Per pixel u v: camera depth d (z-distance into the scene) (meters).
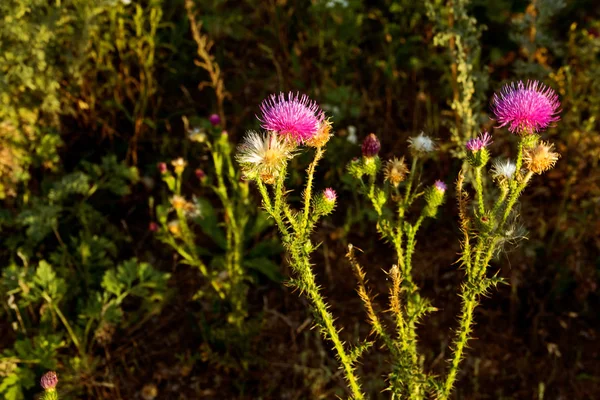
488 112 0.93
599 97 0.88
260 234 0.89
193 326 0.78
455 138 0.79
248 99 1.04
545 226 0.84
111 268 0.77
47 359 0.70
